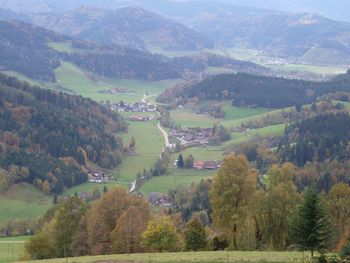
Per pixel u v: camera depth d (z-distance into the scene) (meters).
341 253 75.12
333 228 95.69
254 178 106.56
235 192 105.00
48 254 115.81
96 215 114.94
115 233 108.44
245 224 103.31
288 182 107.12
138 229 109.25
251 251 93.56
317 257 76.31
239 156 107.56
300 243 78.19
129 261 83.69
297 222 78.62
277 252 88.81
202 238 108.81
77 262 85.50
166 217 115.81
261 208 104.06
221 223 106.06
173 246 106.06
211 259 82.12
